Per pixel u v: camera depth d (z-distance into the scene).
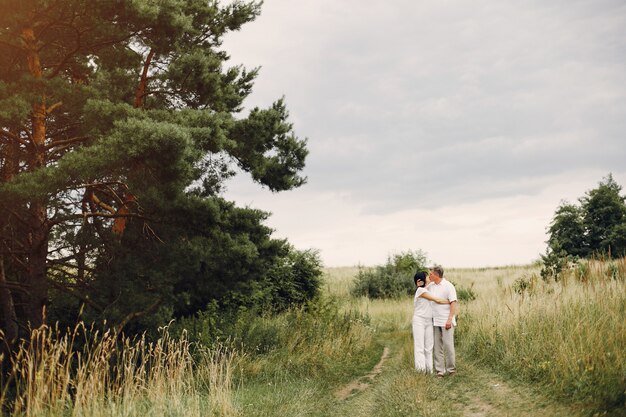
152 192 9.26
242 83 13.92
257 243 11.69
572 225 47.72
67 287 10.14
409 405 6.50
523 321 8.63
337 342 11.59
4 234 9.92
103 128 9.05
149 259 10.35
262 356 10.37
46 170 8.05
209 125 10.05
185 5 11.16
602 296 8.05
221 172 12.28
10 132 9.92
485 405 6.18
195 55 11.09
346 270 42.34
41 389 5.06
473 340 9.70
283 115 12.74
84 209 10.48
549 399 5.88
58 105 10.39
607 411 5.06
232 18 13.09
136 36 10.87
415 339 8.44
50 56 10.73
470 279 32.06
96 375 5.63
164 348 8.84
